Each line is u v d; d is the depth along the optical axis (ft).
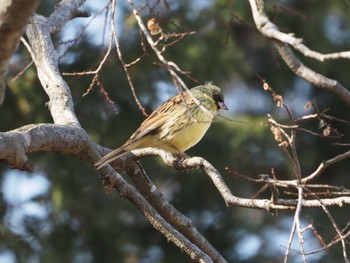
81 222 54.85
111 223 55.16
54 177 54.29
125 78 53.62
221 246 58.70
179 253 56.85
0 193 34.22
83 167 54.54
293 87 63.98
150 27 27.45
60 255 53.72
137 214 56.59
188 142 33.99
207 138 57.52
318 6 63.21
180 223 30.40
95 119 53.31
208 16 57.52
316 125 62.03
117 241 55.47
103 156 30.07
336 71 61.67
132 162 30.83
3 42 20.39
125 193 28.94
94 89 52.75
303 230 24.20
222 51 57.31
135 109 54.08
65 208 54.44
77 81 52.29
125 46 53.98
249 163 58.13
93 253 54.85
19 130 25.27
